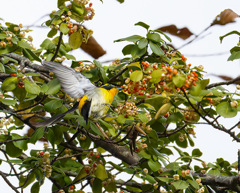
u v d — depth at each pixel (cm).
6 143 1120
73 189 1098
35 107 1198
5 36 1086
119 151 1209
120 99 1207
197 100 862
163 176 1078
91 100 908
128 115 969
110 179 1059
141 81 925
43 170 1080
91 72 1152
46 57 1192
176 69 791
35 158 1073
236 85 955
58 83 1050
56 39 1253
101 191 1055
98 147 1264
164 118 1153
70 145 1205
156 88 865
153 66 869
